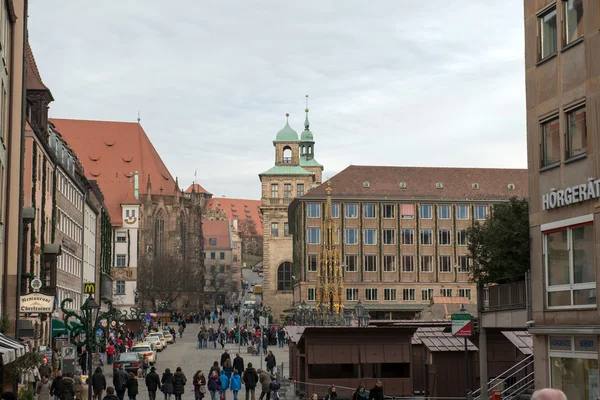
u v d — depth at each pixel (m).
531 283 35.91
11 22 50.19
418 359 56.25
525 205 61.16
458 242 161.25
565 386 33.50
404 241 160.88
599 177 31.36
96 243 129.38
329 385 53.12
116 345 89.56
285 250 195.38
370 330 53.00
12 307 50.34
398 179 163.62
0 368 38.03
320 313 94.50
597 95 31.58
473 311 93.62
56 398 47.38
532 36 36.19
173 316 197.00
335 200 160.25
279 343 116.38
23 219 59.44
